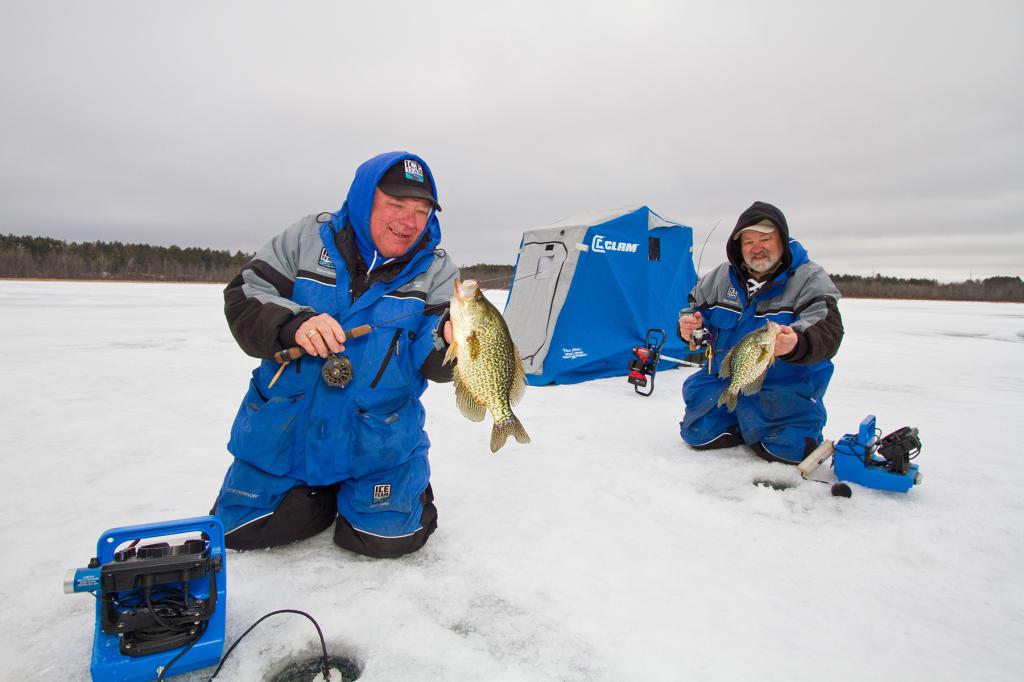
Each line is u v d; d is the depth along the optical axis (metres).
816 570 2.86
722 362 4.41
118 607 1.98
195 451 4.55
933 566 2.92
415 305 2.91
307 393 2.78
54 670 2.02
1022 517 3.48
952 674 2.11
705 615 2.46
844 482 3.97
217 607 2.06
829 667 2.14
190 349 10.68
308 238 2.94
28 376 7.58
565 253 7.85
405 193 2.72
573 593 2.60
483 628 2.33
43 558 2.81
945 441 5.20
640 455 4.62
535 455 4.60
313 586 2.59
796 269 4.46
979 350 13.50
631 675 2.07
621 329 8.39
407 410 2.99
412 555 2.91
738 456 4.60
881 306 48.00
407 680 2.02
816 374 4.38
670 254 9.13
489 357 2.67
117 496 3.61
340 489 3.03
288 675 2.14
